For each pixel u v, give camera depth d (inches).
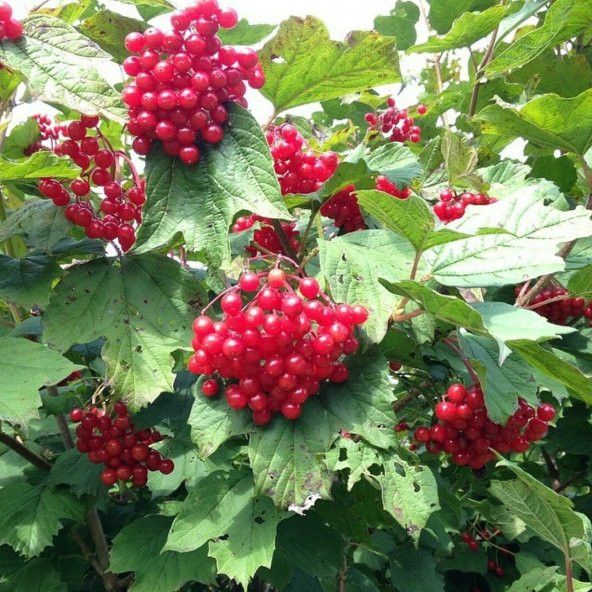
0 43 10.9
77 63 10.9
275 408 11.1
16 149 16.6
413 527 10.5
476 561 19.8
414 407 18.2
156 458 14.1
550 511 11.7
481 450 13.0
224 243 10.8
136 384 11.7
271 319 10.2
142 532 14.3
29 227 13.0
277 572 14.5
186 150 10.8
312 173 12.5
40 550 13.6
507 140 20.2
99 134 12.6
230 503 12.1
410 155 14.7
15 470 16.1
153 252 13.1
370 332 10.7
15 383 11.4
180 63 10.3
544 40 15.4
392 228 10.9
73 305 12.3
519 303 15.2
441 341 13.8
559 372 10.0
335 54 12.2
